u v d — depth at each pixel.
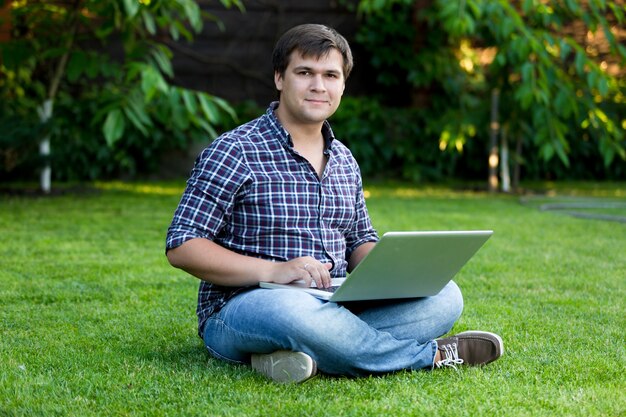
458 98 9.99
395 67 10.14
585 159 10.45
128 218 6.19
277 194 2.62
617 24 9.41
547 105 7.34
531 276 4.34
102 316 3.38
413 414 2.19
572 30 9.45
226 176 2.58
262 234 2.63
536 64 7.52
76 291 3.82
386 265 2.41
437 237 2.42
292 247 2.63
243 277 2.54
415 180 9.86
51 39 7.39
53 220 5.98
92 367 2.65
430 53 9.86
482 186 9.45
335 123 9.83
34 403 2.29
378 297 2.56
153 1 6.28
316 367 2.46
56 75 7.46
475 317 3.42
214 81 9.83
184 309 3.54
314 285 2.53
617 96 9.88
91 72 6.66
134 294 3.80
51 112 7.56
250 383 2.45
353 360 2.48
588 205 7.63
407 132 9.91
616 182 10.38
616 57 9.54
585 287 4.09
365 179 9.92
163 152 9.45
